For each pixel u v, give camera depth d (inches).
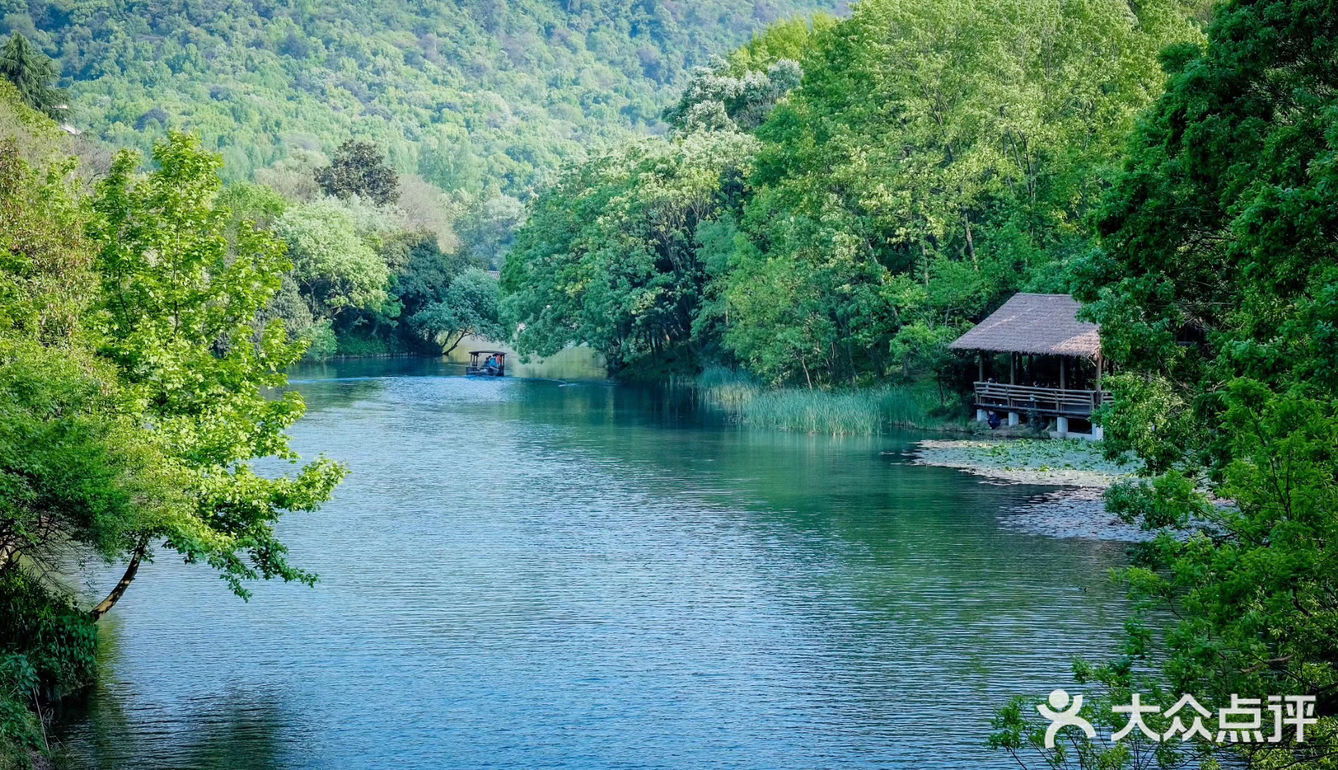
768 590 1222.9
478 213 7391.7
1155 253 1098.7
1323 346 773.3
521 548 1412.4
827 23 5167.3
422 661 1021.8
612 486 1814.7
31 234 1081.4
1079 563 1310.3
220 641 1074.1
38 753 815.7
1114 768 629.6
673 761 824.3
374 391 3425.2
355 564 1339.8
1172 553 653.3
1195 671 621.6
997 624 1101.7
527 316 4131.4
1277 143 980.6
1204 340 1246.9
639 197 3563.0
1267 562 570.9
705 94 4468.5
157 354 1005.8
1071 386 2444.6
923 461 2014.0
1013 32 2758.4
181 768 812.0
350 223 4921.3
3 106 1941.4
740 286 2945.4
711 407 2952.8
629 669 1000.2
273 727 880.9
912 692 941.2
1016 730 668.1
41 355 890.7
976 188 2628.0
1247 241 906.1
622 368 3919.8
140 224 1048.2
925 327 2490.2
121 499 829.8
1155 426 1114.7
